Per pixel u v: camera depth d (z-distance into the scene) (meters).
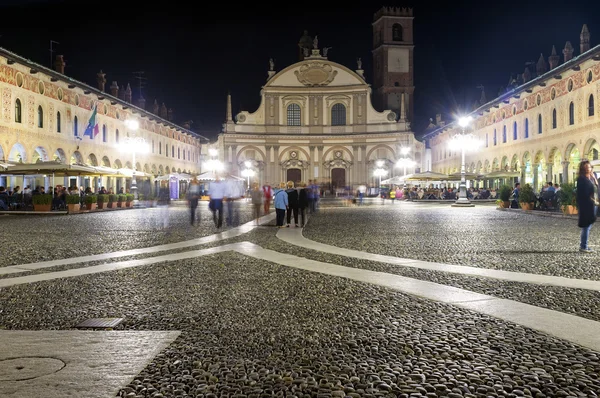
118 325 6.13
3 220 24.17
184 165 70.75
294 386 4.23
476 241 14.73
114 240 15.41
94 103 44.38
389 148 74.62
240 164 75.12
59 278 9.12
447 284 8.38
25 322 6.24
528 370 4.49
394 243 14.40
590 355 4.84
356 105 75.25
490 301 7.09
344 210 35.38
